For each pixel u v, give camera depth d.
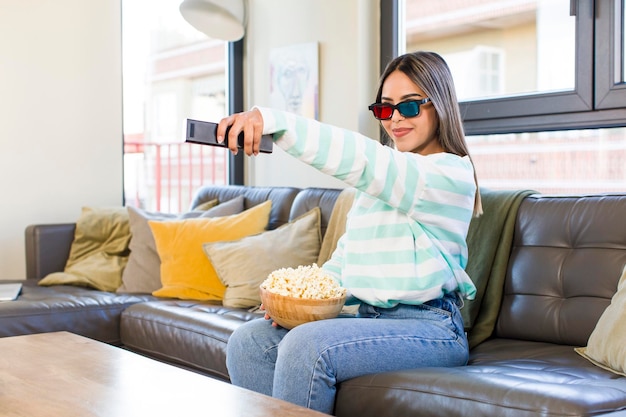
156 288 2.97
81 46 3.67
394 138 1.84
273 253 2.69
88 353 1.60
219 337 2.17
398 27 3.33
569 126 2.64
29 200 3.52
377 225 1.71
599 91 2.54
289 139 1.47
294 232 2.77
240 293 2.60
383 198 1.57
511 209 2.19
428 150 1.83
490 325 2.09
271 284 1.68
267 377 1.64
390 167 1.54
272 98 3.77
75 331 2.54
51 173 3.58
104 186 3.77
